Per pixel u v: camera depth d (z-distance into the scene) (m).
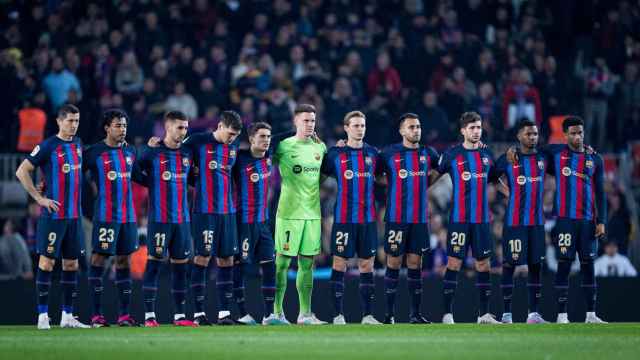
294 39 74.69
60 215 40.94
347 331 36.25
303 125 43.12
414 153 43.81
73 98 65.75
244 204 43.19
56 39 73.06
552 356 27.08
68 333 35.97
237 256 43.59
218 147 42.59
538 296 44.62
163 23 74.62
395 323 45.00
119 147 41.94
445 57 72.31
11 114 67.25
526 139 44.09
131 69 70.56
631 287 51.81
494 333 34.94
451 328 38.00
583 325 40.09
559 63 77.69
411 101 69.19
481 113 69.69
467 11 78.62
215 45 71.75
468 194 43.75
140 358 27.06
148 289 41.97
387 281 44.00
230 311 45.09
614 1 79.25
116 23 74.50
